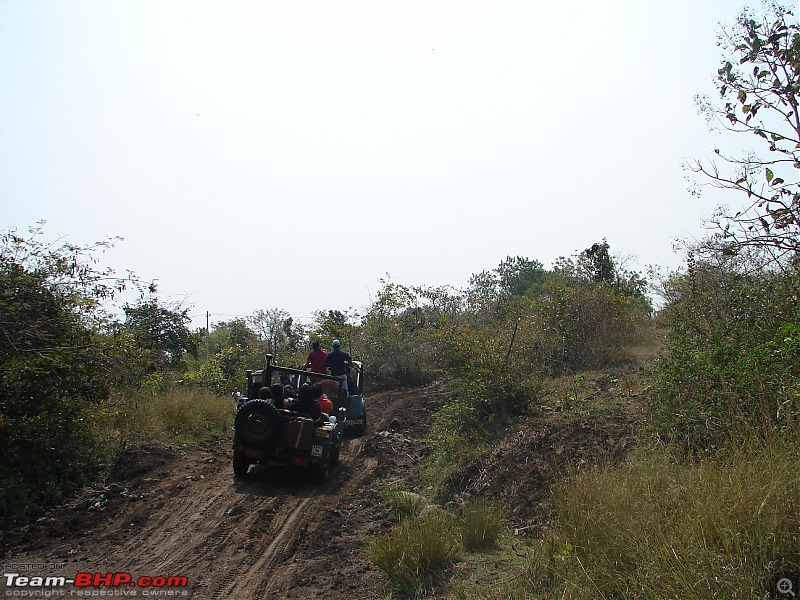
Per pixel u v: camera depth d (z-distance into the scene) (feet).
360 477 33.88
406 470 34.32
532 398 34.94
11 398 27.53
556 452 26.81
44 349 30.07
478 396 34.88
